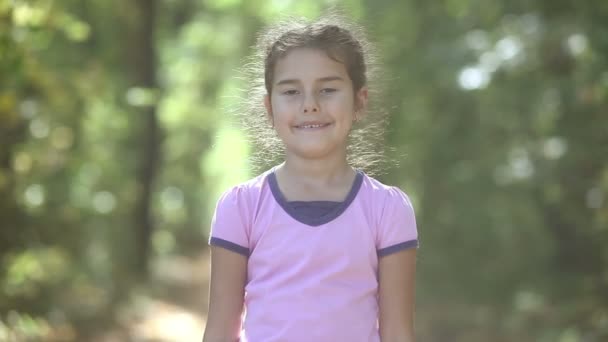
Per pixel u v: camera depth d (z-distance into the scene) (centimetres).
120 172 1493
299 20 333
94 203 1239
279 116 305
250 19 1427
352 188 303
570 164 848
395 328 298
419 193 1082
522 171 873
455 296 1066
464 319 1028
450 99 1017
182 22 2008
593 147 838
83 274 1141
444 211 1073
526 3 895
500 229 996
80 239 1097
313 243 294
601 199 822
